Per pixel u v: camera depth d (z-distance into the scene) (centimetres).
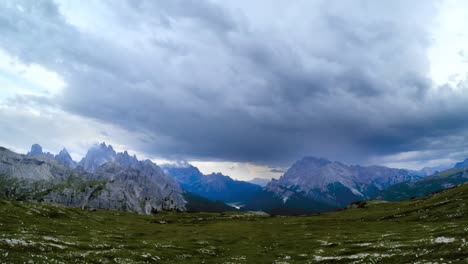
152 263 4678
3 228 5497
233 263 5206
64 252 4206
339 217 14275
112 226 9994
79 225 8375
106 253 4600
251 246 7462
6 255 3167
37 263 3122
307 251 6172
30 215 8100
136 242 6556
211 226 12306
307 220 14062
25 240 4169
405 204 14638
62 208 10750
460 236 4597
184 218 19138
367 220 11675
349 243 6384
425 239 5053
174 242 7150
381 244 5394
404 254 4228
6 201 8988
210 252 6412
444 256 3675
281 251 6500
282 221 14550
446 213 8719
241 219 18250
